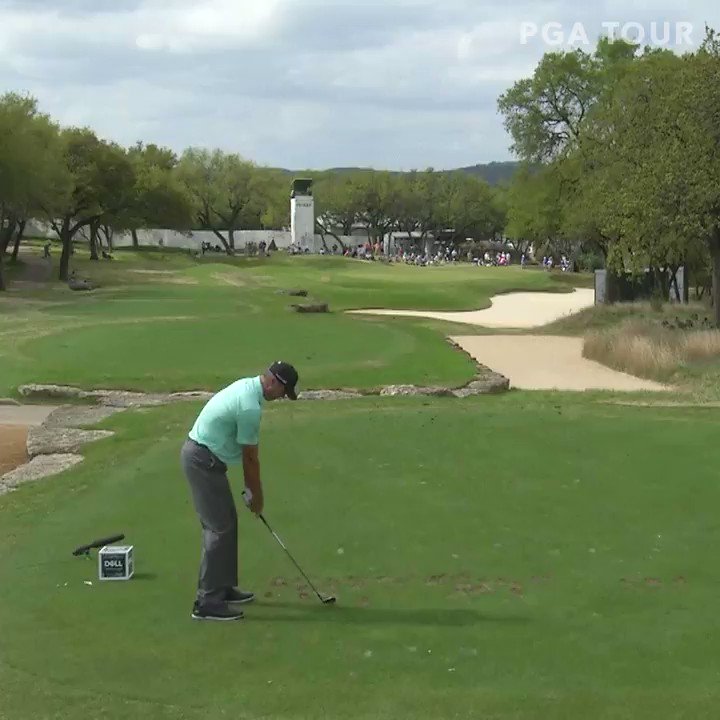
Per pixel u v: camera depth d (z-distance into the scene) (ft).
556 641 18.06
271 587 21.24
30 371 59.82
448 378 59.77
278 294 145.38
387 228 388.78
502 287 188.24
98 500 28.89
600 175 109.81
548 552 23.41
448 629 18.75
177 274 198.70
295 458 33.65
